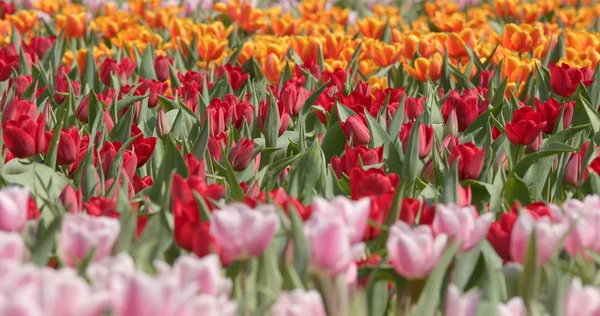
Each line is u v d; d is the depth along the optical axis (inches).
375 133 205.8
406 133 203.2
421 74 304.0
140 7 474.0
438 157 180.4
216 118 208.4
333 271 107.0
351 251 108.3
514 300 102.2
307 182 172.6
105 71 298.5
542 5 545.0
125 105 238.7
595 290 102.5
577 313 102.8
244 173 187.2
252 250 107.3
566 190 184.1
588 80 275.0
